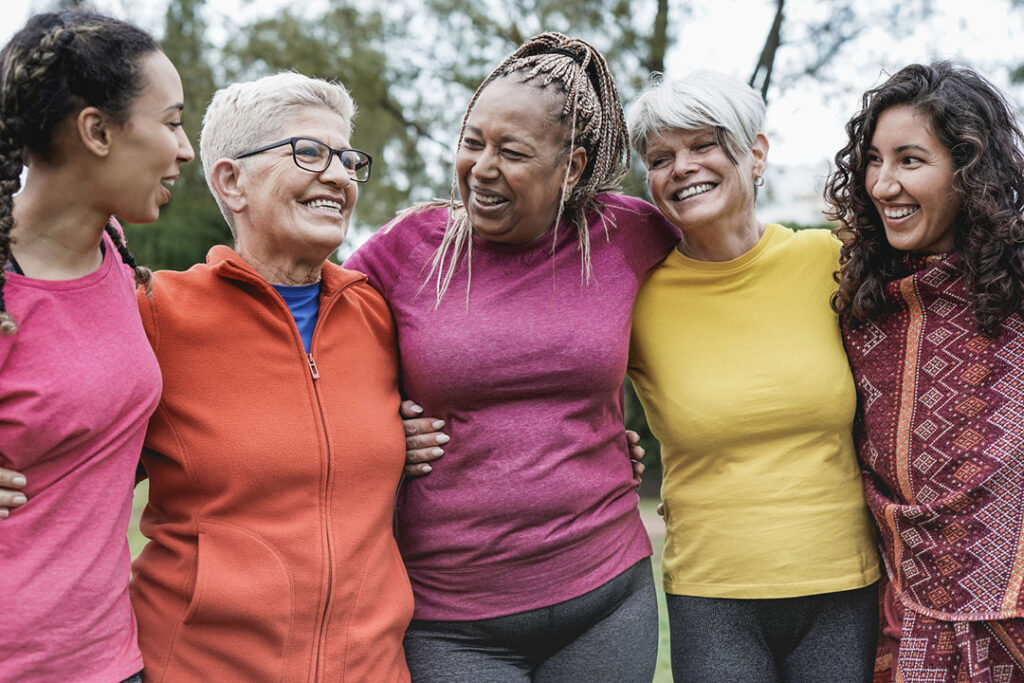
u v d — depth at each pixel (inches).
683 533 95.9
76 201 69.7
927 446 87.1
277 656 77.4
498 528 87.4
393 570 85.0
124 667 72.3
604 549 90.0
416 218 95.2
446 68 446.9
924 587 87.1
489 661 88.3
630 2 416.5
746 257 96.7
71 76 66.7
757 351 94.3
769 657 93.4
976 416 85.1
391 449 85.0
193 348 80.1
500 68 89.3
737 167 93.4
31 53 66.2
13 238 67.0
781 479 92.0
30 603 66.7
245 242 85.4
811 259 97.8
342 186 84.0
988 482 83.9
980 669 82.7
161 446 78.9
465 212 92.8
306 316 85.8
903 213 89.6
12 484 66.9
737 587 91.7
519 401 89.2
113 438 71.2
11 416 66.2
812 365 92.9
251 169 82.5
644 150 96.5
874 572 93.4
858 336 94.0
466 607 87.8
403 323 91.0
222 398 79.8
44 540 68.4
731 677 91.8
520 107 85.3
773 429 92.4
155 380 74.3
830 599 91.7
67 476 69.4
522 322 89.0
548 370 88.4
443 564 88.4
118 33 68.8
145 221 73.4
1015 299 84.2
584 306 91.1
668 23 414.9
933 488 86.7
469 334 88.2
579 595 88.0
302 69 424.5
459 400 88.7
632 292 95.0
